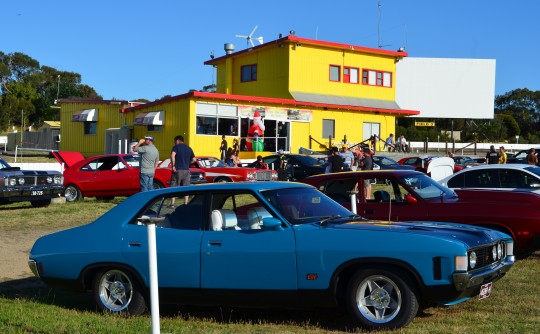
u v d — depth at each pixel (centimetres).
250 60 4334
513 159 3064
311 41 4075
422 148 5472
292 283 666
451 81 6950
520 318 687
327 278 652
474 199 1066
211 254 696
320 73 4166
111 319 711
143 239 727
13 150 5756
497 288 838
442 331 629
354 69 4319
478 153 5350
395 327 633
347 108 4034
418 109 6938
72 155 2445
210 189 727
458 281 615
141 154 1709
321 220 703
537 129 9738
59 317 723
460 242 633
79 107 4341
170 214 736
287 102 3769
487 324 661
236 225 706
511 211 966
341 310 752
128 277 734
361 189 1059
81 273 755
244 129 3656
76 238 766
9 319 712
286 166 2778
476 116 6969
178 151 1717
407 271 631
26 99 8744
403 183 1043
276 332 651
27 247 1244
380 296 643
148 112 3703
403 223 712
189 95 3397
